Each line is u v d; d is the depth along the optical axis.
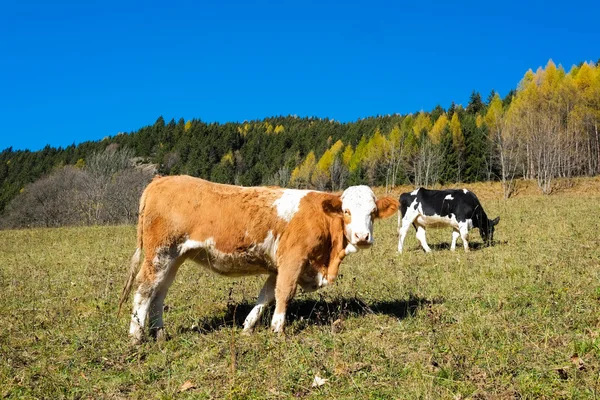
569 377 4.64
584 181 56.09
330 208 6.85
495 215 23.67
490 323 6.23
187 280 10.24
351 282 9.14
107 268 12.76
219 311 7.94
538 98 69.19
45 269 13.19
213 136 139.88
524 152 63.38
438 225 14.63
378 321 6.85
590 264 9.23
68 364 5.80
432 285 8.82
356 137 119.06
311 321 7.12
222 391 4.93
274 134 149.88
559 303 6.73
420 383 4.71
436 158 71.62
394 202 7.16
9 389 5.18
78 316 7.87
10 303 9.07
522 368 4.90
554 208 24.45
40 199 66.50
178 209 6.52
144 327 6.48
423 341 5.90
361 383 4.86
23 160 139.50
